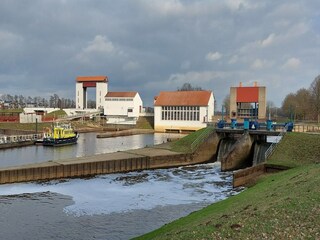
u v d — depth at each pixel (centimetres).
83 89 15475
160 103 10825
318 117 9938
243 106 8794
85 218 2600
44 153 6172
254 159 5144
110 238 2234
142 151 5116
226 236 1448
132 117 12838
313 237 1397
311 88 11931
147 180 3909
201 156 5250
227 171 4556
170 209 2833
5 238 2222
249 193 2448
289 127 5122
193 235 1477
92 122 12838
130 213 2723
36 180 3697
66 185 3578
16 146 7044
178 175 4225
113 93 13262
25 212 2716
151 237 1742
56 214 2678
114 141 8369
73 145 7462
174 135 9944
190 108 10412
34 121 11612
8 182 3538
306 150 4106
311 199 1769
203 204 2973
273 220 1570
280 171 3700
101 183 3709
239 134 5694
